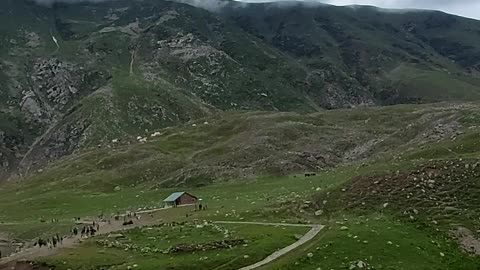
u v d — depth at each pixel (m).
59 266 68.31
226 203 114.56
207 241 72.31
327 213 84.00
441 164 88.12
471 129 129.00
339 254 63.91
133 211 126.00
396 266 61.50
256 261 64.25
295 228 76.69
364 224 74.06
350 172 120.38
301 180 133.25
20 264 71.69
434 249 66.75
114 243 77.31
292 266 61.44
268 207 93.62
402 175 87.31
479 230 70.81
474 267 63.81
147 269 62.69
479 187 79.81
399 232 70.38
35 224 134.50
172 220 97.25
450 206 76.88
